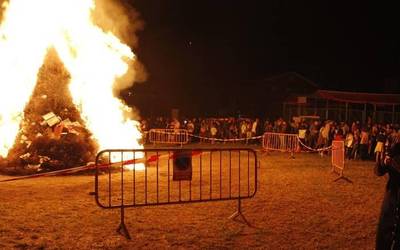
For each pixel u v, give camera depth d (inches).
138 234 282.7
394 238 209.5
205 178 508.4
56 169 518.9
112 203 365.4
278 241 274.1
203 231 291.9
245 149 328.2
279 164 667.4
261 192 431.5
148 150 304.0
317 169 617.0
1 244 257.9
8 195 390.9
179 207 356.8
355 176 561.9
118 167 552.4
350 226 312.7
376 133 804.0
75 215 326.0
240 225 308.2
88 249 252.8
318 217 336.2
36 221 308.3
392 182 216.1
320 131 871.7
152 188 434.3
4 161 526.0
